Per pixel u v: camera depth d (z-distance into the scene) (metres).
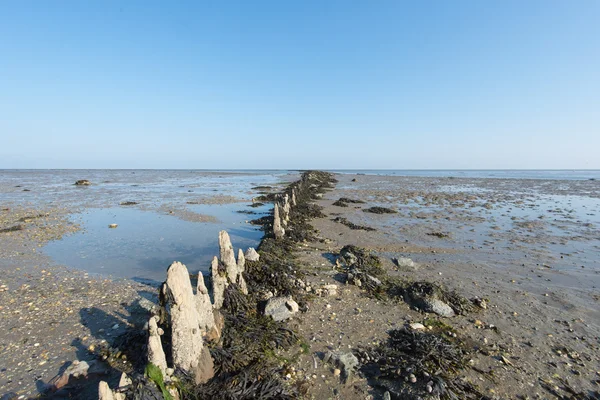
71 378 5.44
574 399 5.29
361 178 76.38
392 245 14.39
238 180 72.25
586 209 25.36
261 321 7.19
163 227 18.78
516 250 13.63
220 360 5.67
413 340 6.57
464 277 10.56
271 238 14.09
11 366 5.91
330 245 14.32
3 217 21.52
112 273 11.03
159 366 4.71
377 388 5.47
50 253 13.45
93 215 23.09
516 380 5.71
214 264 7.28
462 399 5.20
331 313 8.09
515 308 8.42
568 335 7.18
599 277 10.59
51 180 69.38
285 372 5.75
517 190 43.88
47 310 8.11
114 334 7.04
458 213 22.97
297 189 29.66
